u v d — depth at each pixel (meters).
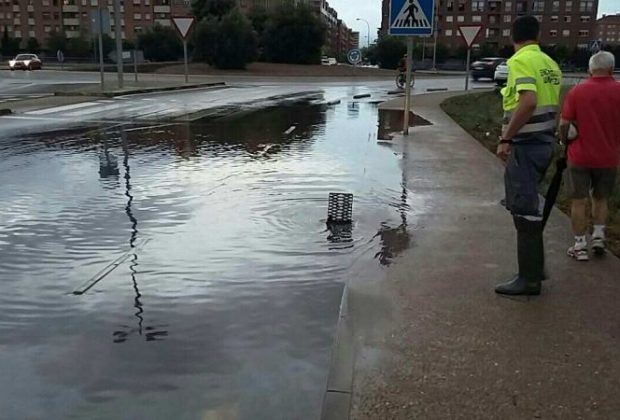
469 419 3.09
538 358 3.69
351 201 6.89
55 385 3.60
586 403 3.22
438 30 114.75
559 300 4.54
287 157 11.11
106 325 4.36
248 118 17.84
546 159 4.49
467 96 25.70
